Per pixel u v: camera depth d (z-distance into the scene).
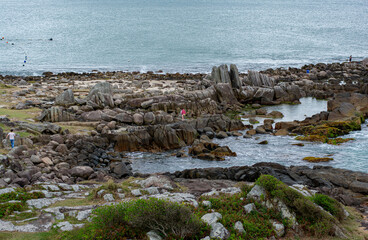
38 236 16.67
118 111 52.34
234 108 60.69
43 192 22.70
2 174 26.00
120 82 77.81
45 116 46.66
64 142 38.66
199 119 48.47
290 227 18.66
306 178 29.08
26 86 72.62
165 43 149.50
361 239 18.03
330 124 46.81
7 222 17.83
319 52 128.75
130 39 160.38
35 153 32.91
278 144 42.34
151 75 88.25
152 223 17.06
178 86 72.31
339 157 36.78
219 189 25.08
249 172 29.73
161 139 41.56
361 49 133.88
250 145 42.31
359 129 46.94
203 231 17.36
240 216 18.95
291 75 83.88
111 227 16.92
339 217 20.06
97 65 109.00
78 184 27.81
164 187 24.80
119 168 32.38
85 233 16.81
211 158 37.50
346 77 81.69
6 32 184.38
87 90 68.00
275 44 146.50
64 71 99.38
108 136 41.81
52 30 191.88
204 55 124.31
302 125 49.03
